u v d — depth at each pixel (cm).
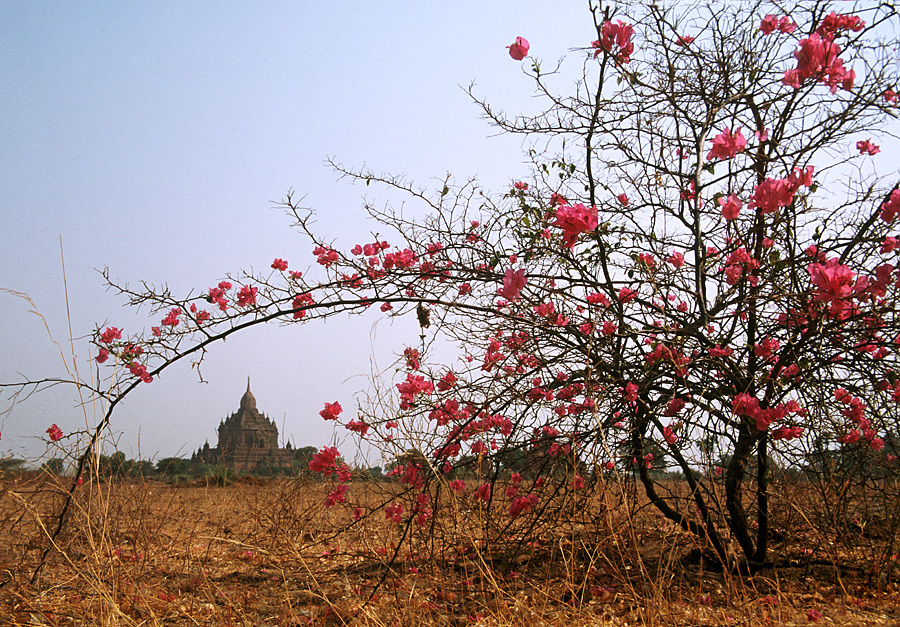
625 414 358
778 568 362
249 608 344
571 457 349
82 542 416
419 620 300
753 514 400
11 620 304
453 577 374
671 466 362
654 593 294
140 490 491
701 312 375
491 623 294
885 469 347
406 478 373
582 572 353
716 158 362
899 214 321
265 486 620
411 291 405
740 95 367
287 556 467
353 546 502
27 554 420
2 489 355
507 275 325
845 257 358
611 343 357
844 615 278
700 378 355
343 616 316
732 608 297
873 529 380
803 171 320
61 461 371
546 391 374
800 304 339
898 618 273
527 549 404
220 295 453
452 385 387
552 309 369
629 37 366
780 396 342
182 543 519
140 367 447
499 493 393
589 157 414
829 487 332
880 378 339
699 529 369
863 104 359
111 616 303
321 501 538
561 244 365
